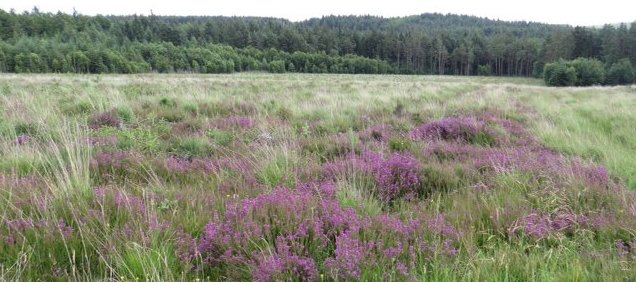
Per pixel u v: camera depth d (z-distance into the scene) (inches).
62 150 227.6
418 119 444.1
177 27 5487.2
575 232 151.6
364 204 168.7
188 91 613.3
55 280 114.3
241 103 497.4
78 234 131.9
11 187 157.4
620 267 125.1
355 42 6161.4
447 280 114.7
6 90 585.9
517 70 5551.2
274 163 220.1
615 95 977.5
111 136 288.7
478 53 5644.7
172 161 233.8
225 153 263.9
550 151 315.3
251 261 122.5
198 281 111.9
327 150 277.6
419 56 5797.2
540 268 123.8
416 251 132.9
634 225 154.6
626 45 4165.8
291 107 475.2
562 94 1046.4
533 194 190.1
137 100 498.6
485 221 162.2
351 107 489.1
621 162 275.0
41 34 4722.0
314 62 5241.1
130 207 146.0
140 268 116.6
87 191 163.8
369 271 118.6
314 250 131.8
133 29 5236.2
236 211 151.3
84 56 3272.6
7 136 261.9
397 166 219.5
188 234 137.4
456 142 325.1
